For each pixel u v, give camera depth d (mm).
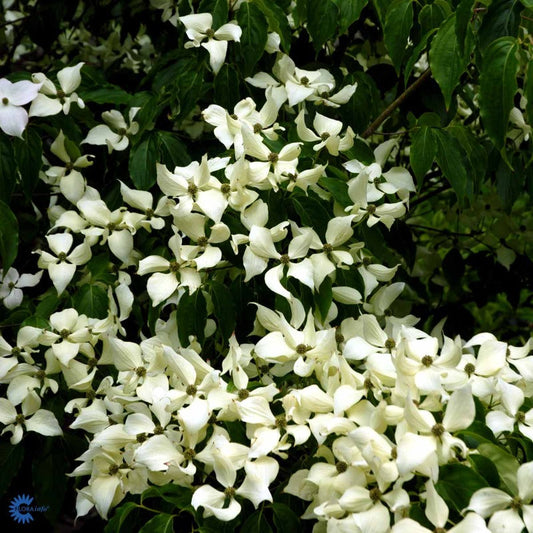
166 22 1540
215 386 1000
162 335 1097
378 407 928
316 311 1072
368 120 1246
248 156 1116
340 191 1097
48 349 1128
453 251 1486
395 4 1134
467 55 1077
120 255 1139
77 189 1195
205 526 968
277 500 1022
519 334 1660
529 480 883
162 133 1197
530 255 1497
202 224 1069
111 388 1075
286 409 979
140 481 1011
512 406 966
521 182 1290
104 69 1602
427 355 959
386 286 1159
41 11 1479
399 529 871
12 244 1122
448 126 1238
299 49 1340
